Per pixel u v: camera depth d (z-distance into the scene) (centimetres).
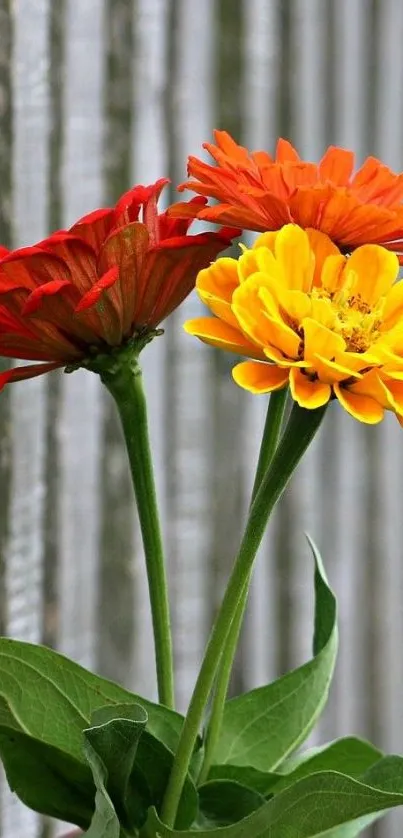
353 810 69
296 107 127
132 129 111
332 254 70
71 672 74
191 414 119
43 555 107
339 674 140
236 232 72
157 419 117
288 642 131
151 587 75
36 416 105
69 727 75
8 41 99
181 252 70
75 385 109
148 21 112
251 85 121
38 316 70
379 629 142
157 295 72
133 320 72
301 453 69
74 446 109
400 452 142
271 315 66
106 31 108
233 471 123
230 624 71
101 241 71
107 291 70
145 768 74
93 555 111
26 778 76
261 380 67
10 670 74
